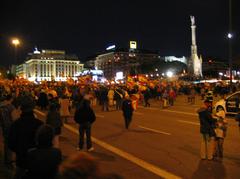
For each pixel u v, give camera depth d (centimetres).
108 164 1005
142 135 1534
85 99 1187
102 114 2580
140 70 15000
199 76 12206
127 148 1242
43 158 449
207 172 917
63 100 1973
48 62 19862
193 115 2403
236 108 2208
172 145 1292
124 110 1734
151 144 1316
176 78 11556
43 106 2800
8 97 945
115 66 18825
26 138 646
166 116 2348
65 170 295
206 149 1058
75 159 298
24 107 662
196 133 1577
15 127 653
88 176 294
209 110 1050
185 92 5212
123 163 1019
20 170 650
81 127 1191
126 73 16338
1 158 1093
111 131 1669
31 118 662
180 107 3158
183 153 1152
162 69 14225
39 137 466
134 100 1973
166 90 3241
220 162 1026
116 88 3180
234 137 1452
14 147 651
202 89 4206
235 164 1002
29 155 457
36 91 3600
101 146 1284
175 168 959
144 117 2291
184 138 1443
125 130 1697
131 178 862
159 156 1109
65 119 2009
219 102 2312
